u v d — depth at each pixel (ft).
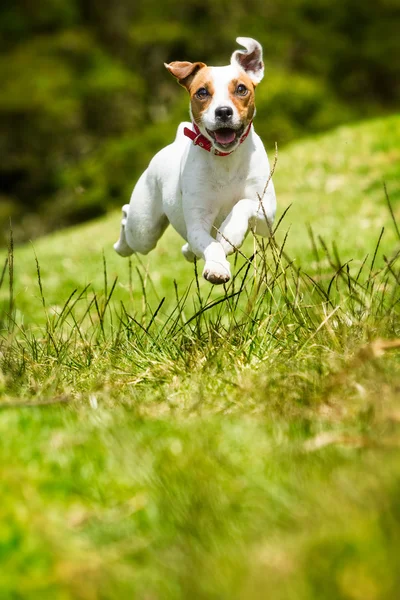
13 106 131.64
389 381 15.75
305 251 41.47
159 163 22.53
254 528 11.78
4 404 15.89
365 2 147.95
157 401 16.89
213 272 19.26
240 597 10.46
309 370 17.40
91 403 16.33
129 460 13.52
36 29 148.97
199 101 19.92
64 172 125.18
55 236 76.18
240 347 19.48
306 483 12.60
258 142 20.89
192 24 139.95
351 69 145.59
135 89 133.69
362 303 20.92
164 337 21.88
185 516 12.17
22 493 12.55
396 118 71.20
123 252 26.45
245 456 13.74
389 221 46.98
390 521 11.07
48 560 11.44
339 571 10.62
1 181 132.57
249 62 20.72
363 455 13.17
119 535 12.04
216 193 20.62
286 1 143.84
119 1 146.61
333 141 69.36
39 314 39.27
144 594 10.85
